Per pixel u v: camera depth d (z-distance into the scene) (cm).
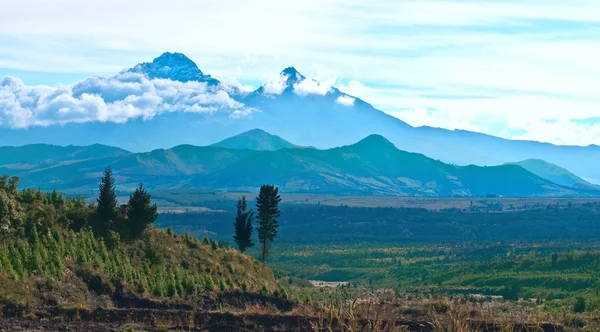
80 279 5822
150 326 4594
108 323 4656
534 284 15638
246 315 4912
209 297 6284
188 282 6450
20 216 6381
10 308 4847
